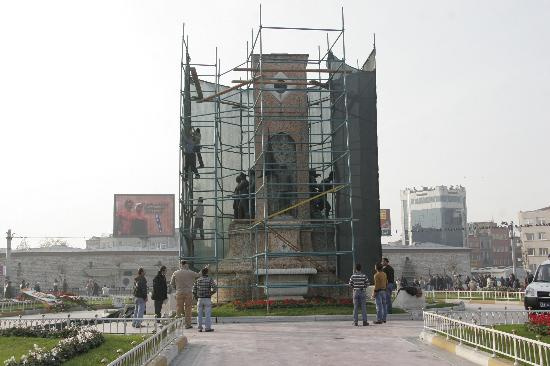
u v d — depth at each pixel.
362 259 25.48
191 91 31.09
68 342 10.99
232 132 32.44
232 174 29.62
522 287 48.62
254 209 28.20
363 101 26.16
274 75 28.08
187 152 29.14
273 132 27.56
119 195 90.00
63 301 33.66
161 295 19.83
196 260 28.30
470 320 15.63
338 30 25.58
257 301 22.77
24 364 8.98
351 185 24.67
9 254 65.00
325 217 26.50
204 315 18.83
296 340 14.76
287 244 25.75
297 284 24.78
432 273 77.06
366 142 25.95
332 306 22.59
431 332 14.48
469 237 151.88
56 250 79.00
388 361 11.30
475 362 10.96
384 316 19.41
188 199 29.44
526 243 118.31
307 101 28.50
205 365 11.14
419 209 166.62
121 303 36.56
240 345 13.96
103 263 73.12
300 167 27.48
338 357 11.85
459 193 164.88
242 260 26.11
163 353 11.27
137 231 89.56
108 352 11.40
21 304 33.00
